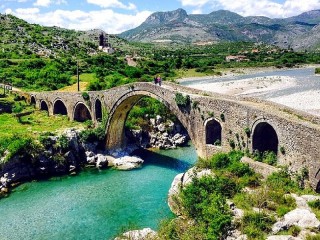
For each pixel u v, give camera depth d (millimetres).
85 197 51344
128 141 75938
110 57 144500
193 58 187625
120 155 69875
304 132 34125
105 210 46812
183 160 67938
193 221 33281
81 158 66062
